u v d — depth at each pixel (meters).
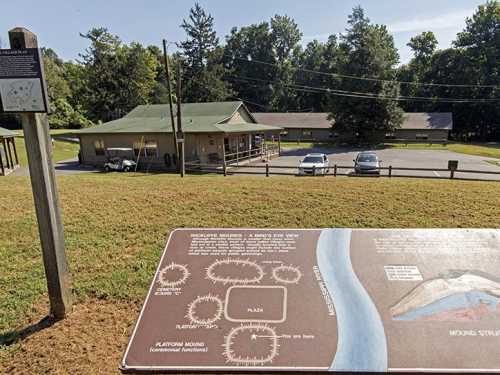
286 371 2.64
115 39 48.97
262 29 67.75
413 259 3.57
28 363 3.28
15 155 21.67
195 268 3.60
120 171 21.78
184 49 57.94
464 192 7.95
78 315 3.98
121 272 4.81
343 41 42.84
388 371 2.61
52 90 51.56
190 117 26.88
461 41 53.78
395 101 39.72
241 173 17.23
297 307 3.11
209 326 2.99
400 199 7.32
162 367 2.71
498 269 3.42
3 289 4.50
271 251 3.79
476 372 2.58
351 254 3.68
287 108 66.38
